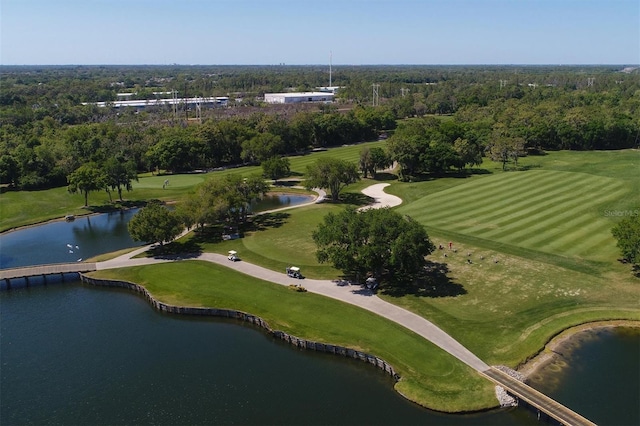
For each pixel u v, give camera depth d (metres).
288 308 65.69
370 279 69.88
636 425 43.44
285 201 121.69
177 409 47.41
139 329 63.47
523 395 46.75
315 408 47.19
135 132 169.88
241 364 54.97
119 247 92.88
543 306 63.34
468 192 115.56
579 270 72.38
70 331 63.00
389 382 51.31
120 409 47.56
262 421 45.47
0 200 121.94
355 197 118.19
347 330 59.69
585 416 44.66
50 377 52.84
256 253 84.94
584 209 97.81
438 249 82.00
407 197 115.69
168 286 73.69
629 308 62.22
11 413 47.38
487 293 67.06
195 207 92.50
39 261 86.44
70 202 121.69
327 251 70.00
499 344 55.75
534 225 90.62
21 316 67.19
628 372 51.12
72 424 45.75
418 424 44.84
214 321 65.62
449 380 50.03
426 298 66.38
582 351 54.72
